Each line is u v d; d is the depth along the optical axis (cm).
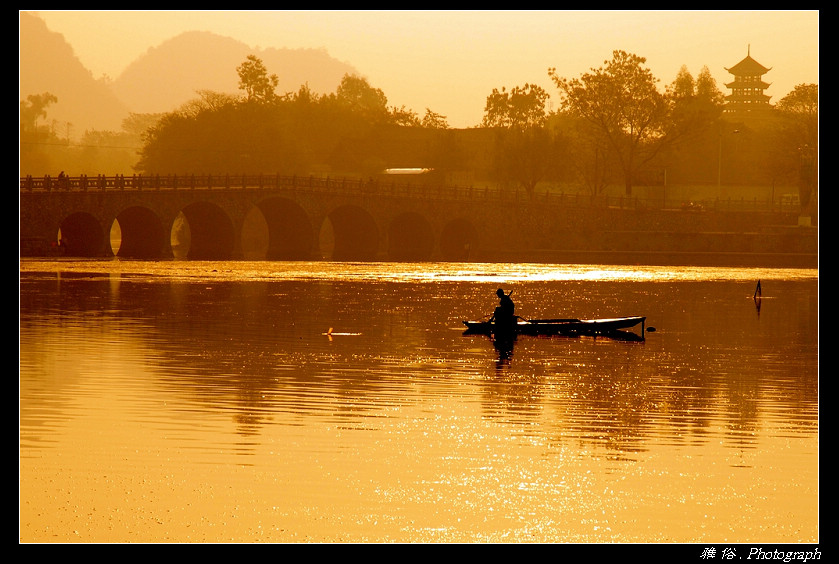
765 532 2328
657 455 2883
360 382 3962
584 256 16125
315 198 16188
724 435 3128
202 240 16950
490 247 17312
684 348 5216
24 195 13238
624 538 2289
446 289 9062
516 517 2394
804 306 7750
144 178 14762
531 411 3444
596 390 3878
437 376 4138
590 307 7525
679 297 8519
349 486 2575
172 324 5925
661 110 18800
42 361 4394
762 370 4456
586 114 19088
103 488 2539
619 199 17775
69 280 9594
